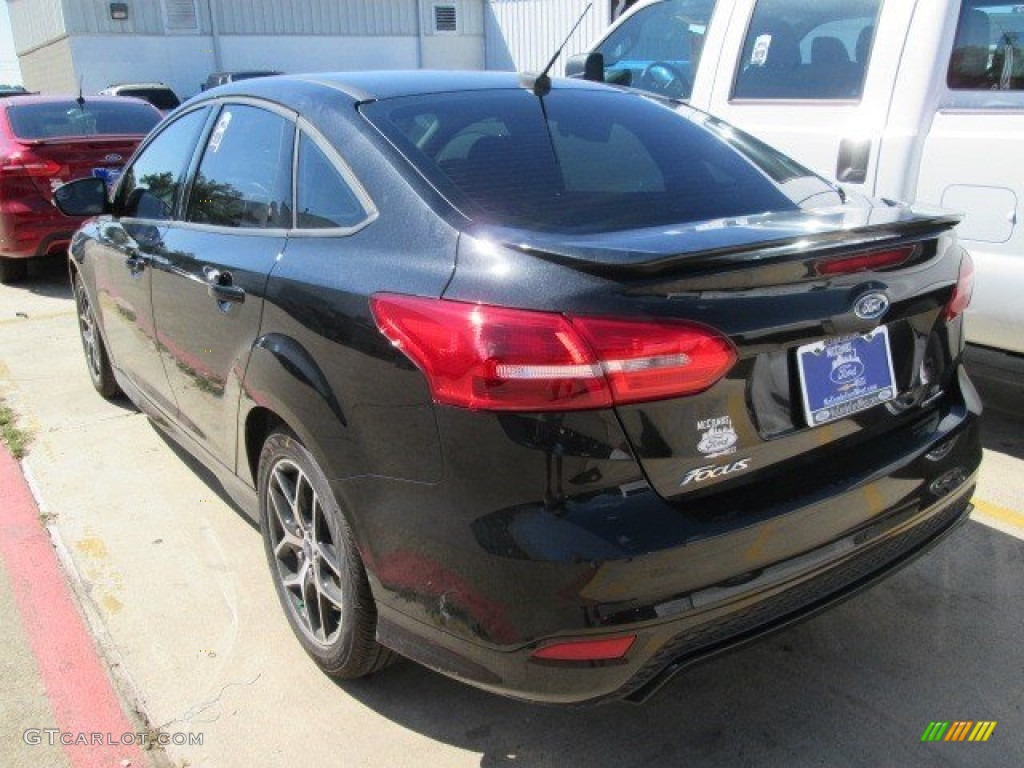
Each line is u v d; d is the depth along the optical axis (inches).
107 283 165.8
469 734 100.9
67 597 128.4
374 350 87.6
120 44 907.4
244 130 125.5
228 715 104.7
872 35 167.8
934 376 101.7
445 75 121.5
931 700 103.1
